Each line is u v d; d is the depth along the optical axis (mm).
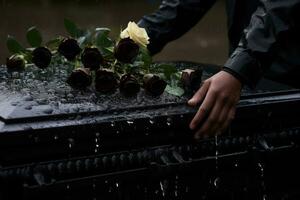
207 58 7828
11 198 2176
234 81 2348
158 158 2297
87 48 2379
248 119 2428
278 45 2426
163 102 2357
